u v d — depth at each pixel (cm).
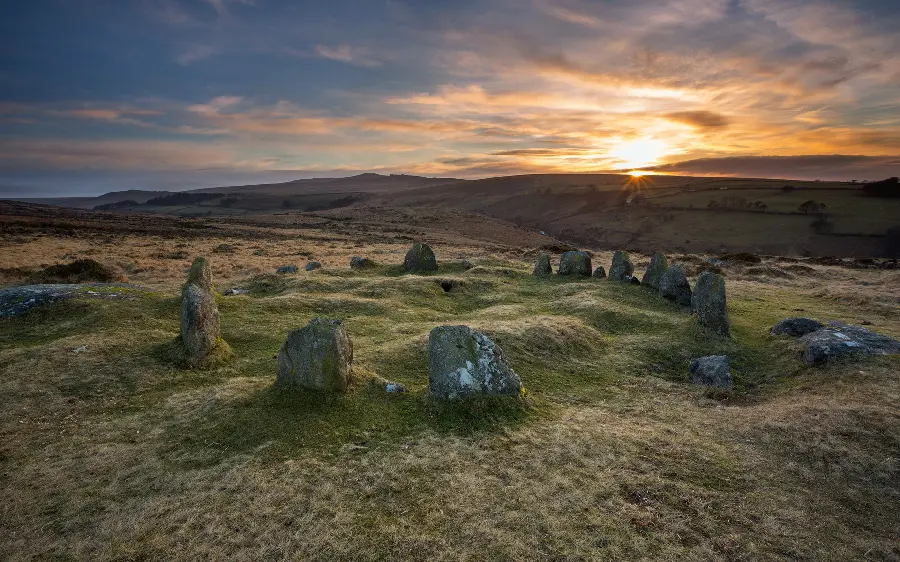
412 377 1543
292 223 11725
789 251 11131
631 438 1154
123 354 1616
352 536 814
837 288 2995
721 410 1375
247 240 6850
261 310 2216
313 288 2731
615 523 840
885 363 1473
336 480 973
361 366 1571
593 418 1295
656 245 13112
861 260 4847
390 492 936
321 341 1320
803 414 1229
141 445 1120
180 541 807
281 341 1877
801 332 1888
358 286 2777
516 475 989
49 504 909
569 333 1950
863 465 1010
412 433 1166
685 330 2036
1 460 1060
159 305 2114
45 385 1389
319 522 848
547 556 764
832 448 1069
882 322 2178
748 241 12206
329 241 7356
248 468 1015
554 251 5478
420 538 805
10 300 2045
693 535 814
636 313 2322
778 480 984
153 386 1445
